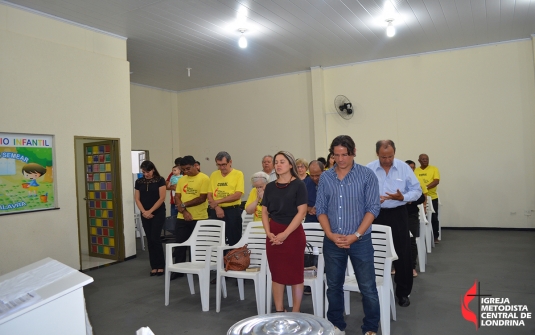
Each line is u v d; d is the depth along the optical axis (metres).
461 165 7.54
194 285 4.57
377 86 8.12
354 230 2.69
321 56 7.74
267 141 9.22
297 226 2.98
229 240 4.57
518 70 7.10
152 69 8.18
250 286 4.47
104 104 5.88
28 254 4.86
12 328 1.40
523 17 6.05
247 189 9.45
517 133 7.14
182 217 4.72
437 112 7.67
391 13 5.71
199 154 10.05
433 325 3.13
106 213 6.31
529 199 7.09
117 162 6.08
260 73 8.89
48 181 5.14
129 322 3.50
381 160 3.35
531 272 4.41
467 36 6.87
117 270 5.47
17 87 4.80
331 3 5.29
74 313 1.58
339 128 8.48
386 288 2.89
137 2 4.98
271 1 5.15
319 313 3.19
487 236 6.74
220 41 6.65
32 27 5.02
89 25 5.68
